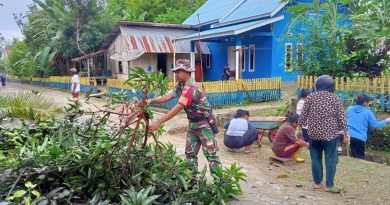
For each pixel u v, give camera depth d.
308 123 5.08
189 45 22.30
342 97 9.69
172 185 3.58
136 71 3.69
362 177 5.74
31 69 33.25
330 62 10.59
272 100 15.44
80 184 3.44
